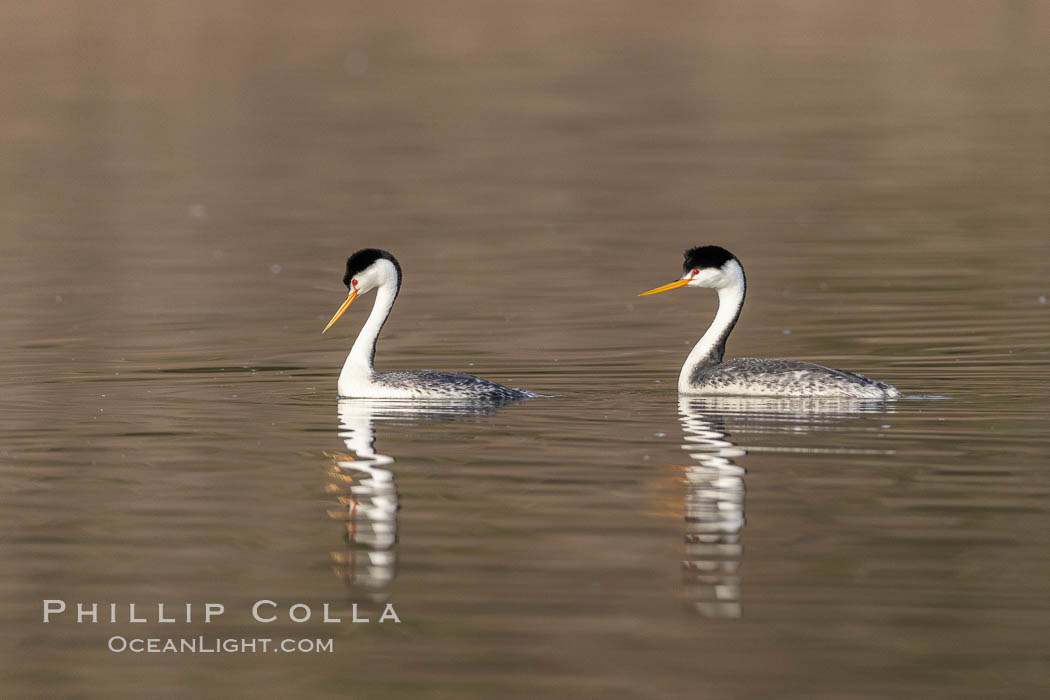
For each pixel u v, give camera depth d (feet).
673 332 71.46
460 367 63.31
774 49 199.31
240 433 50.80
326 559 38.06
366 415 53.42
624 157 133.18
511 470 45.47
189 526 40.73
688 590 35.55
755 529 39.58
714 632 33.30
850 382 54.24
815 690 30.68
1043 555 37.37
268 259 93.61
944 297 77.36
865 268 86.63
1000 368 60.08
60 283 85.81
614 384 59.00
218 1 239.91
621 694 30.63
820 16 228.02
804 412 52.39
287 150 138.41
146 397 57.06
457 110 160.04
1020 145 134.62
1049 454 46.11
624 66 186.91
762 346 66.49
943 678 31.12
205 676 32.01
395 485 44.19
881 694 30.53
